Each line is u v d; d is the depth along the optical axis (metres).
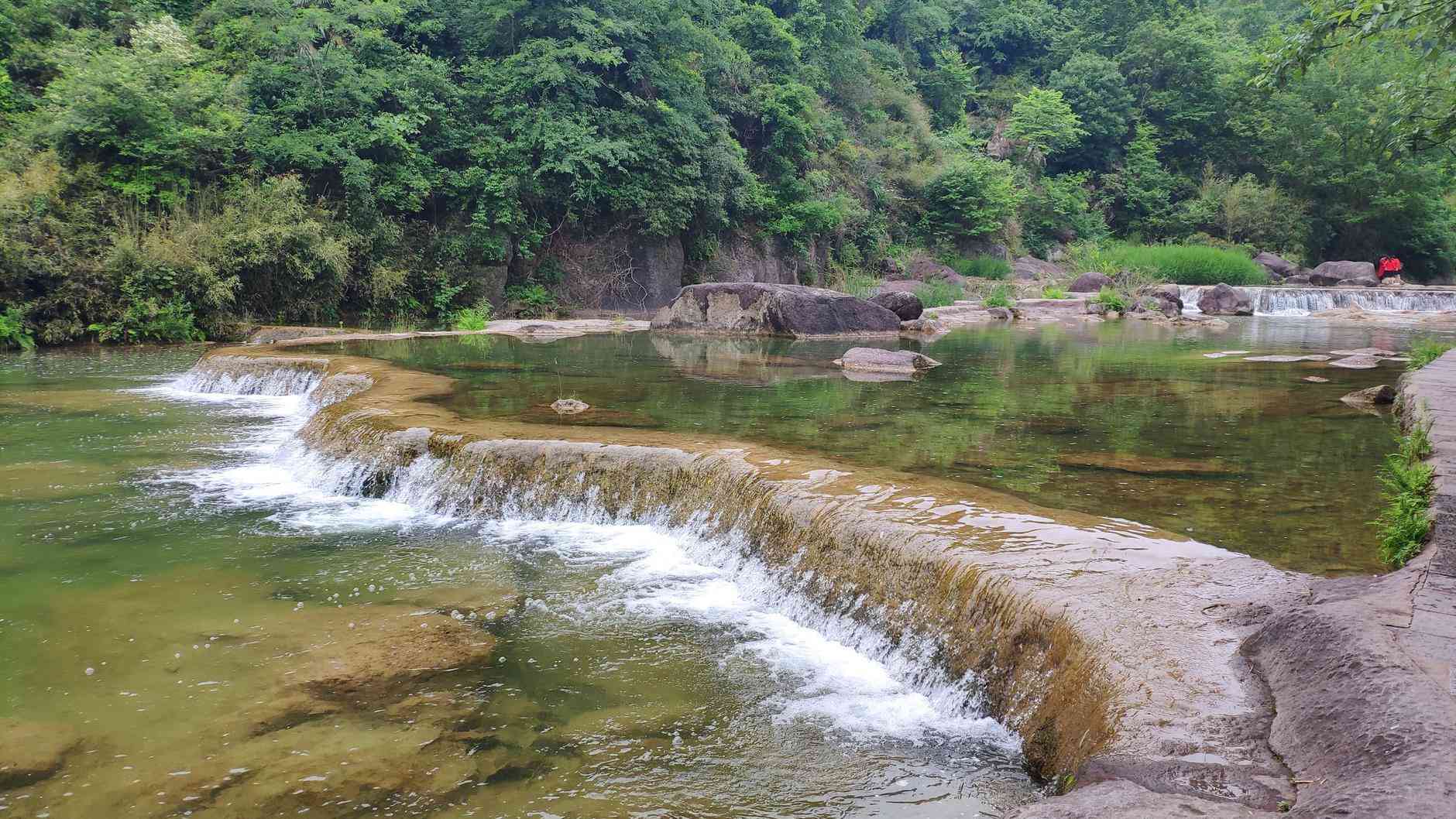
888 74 46.72
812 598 5.48
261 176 22.67
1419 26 10.02
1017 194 44.28
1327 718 2.78
